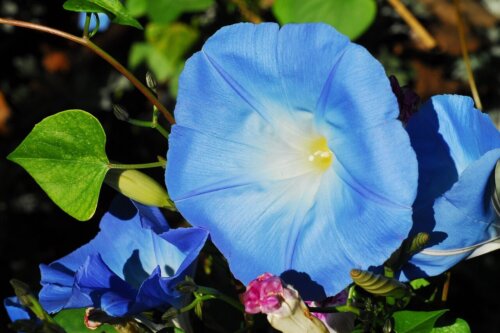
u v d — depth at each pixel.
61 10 1.16
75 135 0.61
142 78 0.92
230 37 0.59
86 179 0.61
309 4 0.72
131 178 0.61
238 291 0.63
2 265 1.13
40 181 0.61
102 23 0.95
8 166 1.17
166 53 0.86
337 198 0.58
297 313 0.56
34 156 0.60
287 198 0.60
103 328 0.63
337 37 0.57
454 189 0.56
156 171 1.08
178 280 0.58
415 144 0.58
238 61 0.59
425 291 0.62
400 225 0.56
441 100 0.58
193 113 0.60
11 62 1.20
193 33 0.85
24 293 0.56
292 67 0.58
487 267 1.08
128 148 1.10
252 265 0.59
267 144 0.61
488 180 0.56
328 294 0.57
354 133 0.57
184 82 0.60
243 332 0.61
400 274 0.59
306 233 0.59
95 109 1.14
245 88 0.60
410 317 0.58
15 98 1.20
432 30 0.97
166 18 0.78
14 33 1.17
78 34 1.16
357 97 0.56
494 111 1.08
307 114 0.60
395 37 0.97
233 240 0.59
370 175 0.56
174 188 0.59
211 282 0.65
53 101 1.17
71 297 0.57
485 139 0.58
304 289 0.58
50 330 0.57
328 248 0.58
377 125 0.56
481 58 1.05
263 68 0.59
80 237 1.15
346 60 0.57
